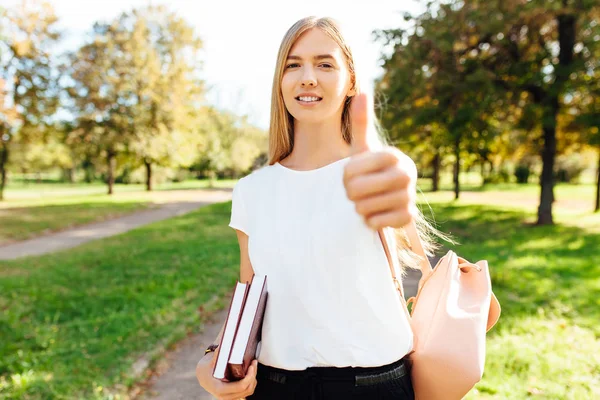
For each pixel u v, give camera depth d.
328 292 1.23
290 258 1.26
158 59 30.02
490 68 14.07
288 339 1.27
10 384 3.61
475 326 1.38
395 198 0.72
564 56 13.27
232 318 1.25
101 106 28.11
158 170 44.34
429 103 14.48
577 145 18.36
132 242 11.44
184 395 3.58
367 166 0.73
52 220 17.23
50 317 5.31
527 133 14.72
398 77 14.29
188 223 15.65
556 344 4.09
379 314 1.25
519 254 8.72
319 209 1.26
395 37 14.47
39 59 25.39
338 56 1.29
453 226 13.87
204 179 59.12
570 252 8.94
